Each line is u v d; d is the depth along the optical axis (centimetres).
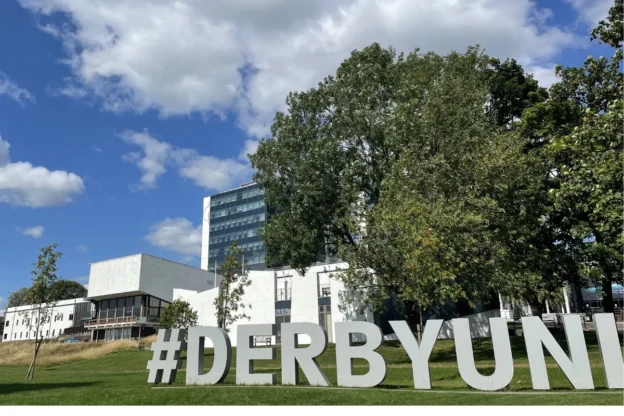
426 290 1995
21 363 4622
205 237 14475
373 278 2755
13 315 9594
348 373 1426
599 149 1812
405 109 2733
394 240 2147
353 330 1448
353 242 3325
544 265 2755
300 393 1271
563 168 2009
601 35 2308
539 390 1255
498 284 2369
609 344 1220
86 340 7419
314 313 4259
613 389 1190
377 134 3084
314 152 3075
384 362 1388
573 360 1233
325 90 3459
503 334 1293
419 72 2917
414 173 2403
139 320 6900
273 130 3569
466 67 2981
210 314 4934
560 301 3769
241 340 1574
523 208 2639
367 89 3197
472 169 2425
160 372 1694
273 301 4544
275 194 3522
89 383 1881
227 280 3766
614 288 7038
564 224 2959
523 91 3512
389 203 2275
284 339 1517
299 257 3253
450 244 2061
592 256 2706
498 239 2400
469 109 2584
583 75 2691
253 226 13600
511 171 2372
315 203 3102
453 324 1348
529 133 2914
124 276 7119
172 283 7400
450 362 2409
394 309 3997
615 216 1794
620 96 2392
